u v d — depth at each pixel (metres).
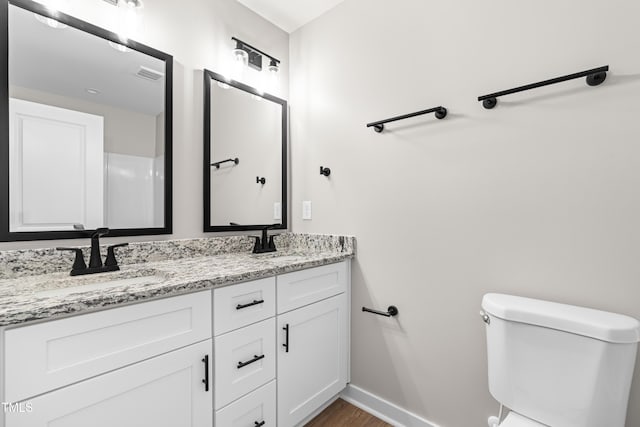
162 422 0.95
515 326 1.02
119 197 1.34
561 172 1.10
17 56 1.11
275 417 1.30
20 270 1.08
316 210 1.91
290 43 2.08
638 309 0.96
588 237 1.05
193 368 1.02
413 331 1.50
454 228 1.36
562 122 1.10
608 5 1.01
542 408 0.97
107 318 0.83
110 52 1.32
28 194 1.12
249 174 1.84
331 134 1.84
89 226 1.26
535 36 1.16
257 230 1.88
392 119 1.48
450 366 1.38
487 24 1.27
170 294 0.96
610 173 1.01
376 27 1.64
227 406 1.12
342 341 1.68
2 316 0.67
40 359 0.73
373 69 1.65
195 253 1.57
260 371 1.24
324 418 1.60
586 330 0.89
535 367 0.98
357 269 1.71
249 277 1.18
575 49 1.07
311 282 1.48
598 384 0.87
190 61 1.59
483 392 1.29
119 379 0.86
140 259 1.38
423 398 1.46
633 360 0.86
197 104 1.61
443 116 1.38
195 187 1.60
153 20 1.45
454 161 1.36
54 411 0.75
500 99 1.23
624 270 0.98
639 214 0.96
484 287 1.28
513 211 1.20
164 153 1.47
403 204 1.53
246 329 1.19
